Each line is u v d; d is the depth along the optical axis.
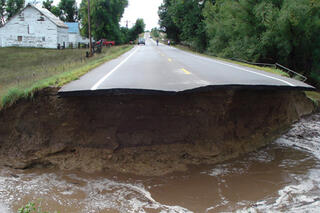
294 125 10.78
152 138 7.06
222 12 31.00
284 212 5.08
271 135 9.02
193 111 7.29
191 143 7.28
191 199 5.52
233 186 6.05
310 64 21.55
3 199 5.30
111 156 6.76
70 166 6.57
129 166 6.65
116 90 6.54
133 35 100.56
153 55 24.05
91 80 8.40
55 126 6.86
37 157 6.65
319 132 10.23
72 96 6.63
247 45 23.08
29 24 46.31
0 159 6.62
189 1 43.28
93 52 28.64
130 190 5.77
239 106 8.02
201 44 42.09
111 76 9.52
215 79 9.12
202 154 7.20
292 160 7.52
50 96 6.95
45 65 22.25
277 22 19.30
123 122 6.93
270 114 9.26
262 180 6.34
